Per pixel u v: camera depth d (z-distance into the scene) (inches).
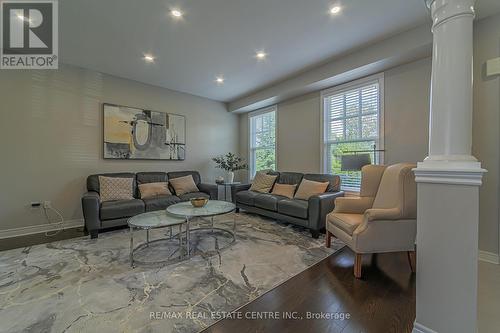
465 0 46.9
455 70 46.8
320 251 103.3
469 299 44.2
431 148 50.3
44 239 119.7
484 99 94.7
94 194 128.2
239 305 64.7
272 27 104.1
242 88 186.4
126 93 166.2
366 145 141.1
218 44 118.7
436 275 47.8
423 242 49.5
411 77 120.6
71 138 144.7
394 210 81.6
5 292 70.7
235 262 91.6
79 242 114.6
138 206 134.9
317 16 96.7
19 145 128.7
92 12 93.1
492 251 92.7
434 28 50.7
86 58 134.6
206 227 138.7
